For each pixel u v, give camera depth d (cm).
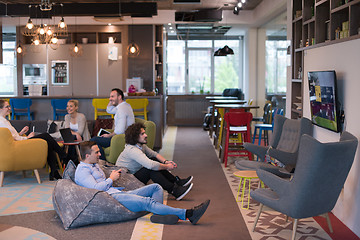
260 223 442
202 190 582
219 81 1546
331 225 435
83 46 1262
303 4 653
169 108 1500
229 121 751
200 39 1538
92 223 434
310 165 345
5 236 404
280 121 587
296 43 710
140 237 398
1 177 598
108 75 1267
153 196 462
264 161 582
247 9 1248
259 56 1342
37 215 469
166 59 1408
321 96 495
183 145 1015
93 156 467
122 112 668
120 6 983
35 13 1006
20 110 970
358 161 405
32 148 597
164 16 1238
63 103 932
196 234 408
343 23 485
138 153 526
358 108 411
